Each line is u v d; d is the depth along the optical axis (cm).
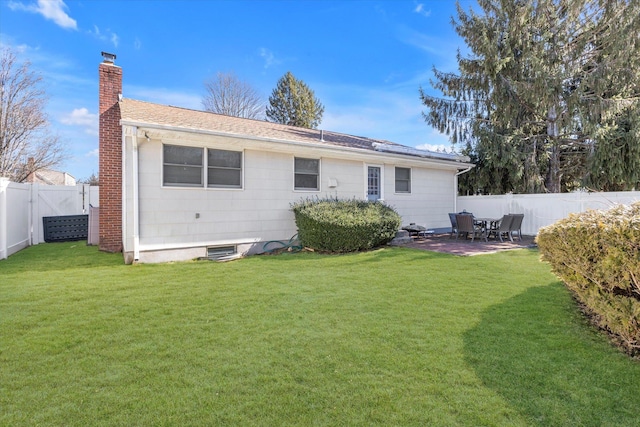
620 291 317
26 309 417
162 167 752
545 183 1460
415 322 373
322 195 995
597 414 219
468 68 1320
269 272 628
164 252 755
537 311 405
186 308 424
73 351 306
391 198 1152
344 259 751
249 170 869
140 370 273
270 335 342
